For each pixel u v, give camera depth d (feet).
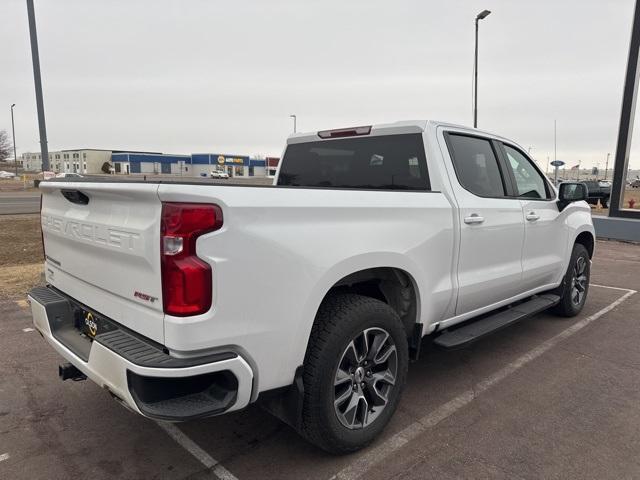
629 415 10.82
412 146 11.76
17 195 91.45
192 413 6.91
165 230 6.75
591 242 18.92
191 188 6.73
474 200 11.93
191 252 6.75
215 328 6.95
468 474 8.65
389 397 9.70
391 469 8.79
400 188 12.00
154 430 10.09
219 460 9.06
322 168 13.93
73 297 9.50
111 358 7.16
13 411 10.84
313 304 8.09
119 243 7.56
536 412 10.91
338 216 8.59
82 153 278.05
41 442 9.63
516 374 12.99
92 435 9.90
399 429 10.12
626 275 27.02
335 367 8.45
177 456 9.20
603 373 13.11
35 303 9.89
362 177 12.85
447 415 10.73
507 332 16.48
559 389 12.11
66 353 8.70
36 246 32.45
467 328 12.45
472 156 12.64
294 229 7.82
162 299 6.90
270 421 10.44
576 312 18.25
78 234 8.73
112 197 7.74
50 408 10.98
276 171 15.39
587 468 8.86
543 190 15.64
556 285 16.60
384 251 9.26
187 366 6.75
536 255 14.82
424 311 10.62
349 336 8.59
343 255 8.50
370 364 9.32
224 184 7.16
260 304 7.38
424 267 10.41
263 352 7.54
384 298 10.99
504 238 12.98
